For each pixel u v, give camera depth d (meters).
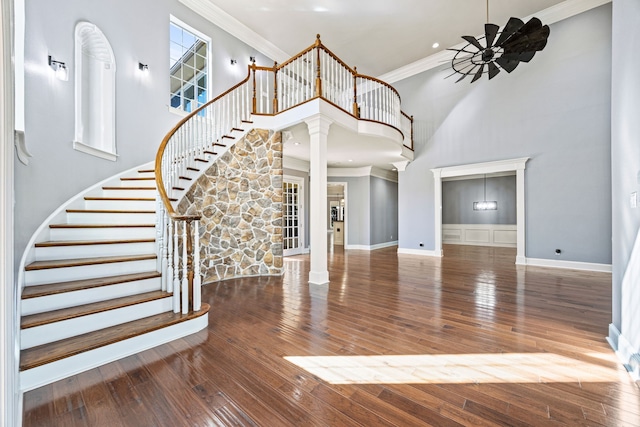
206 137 4.34
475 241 9.91
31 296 2.02
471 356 2.11
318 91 4.13
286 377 1.84
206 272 4.32
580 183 5.39
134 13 4.54
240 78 6.33
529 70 5.97
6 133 1.01
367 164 8.52
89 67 4.18
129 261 2.71
